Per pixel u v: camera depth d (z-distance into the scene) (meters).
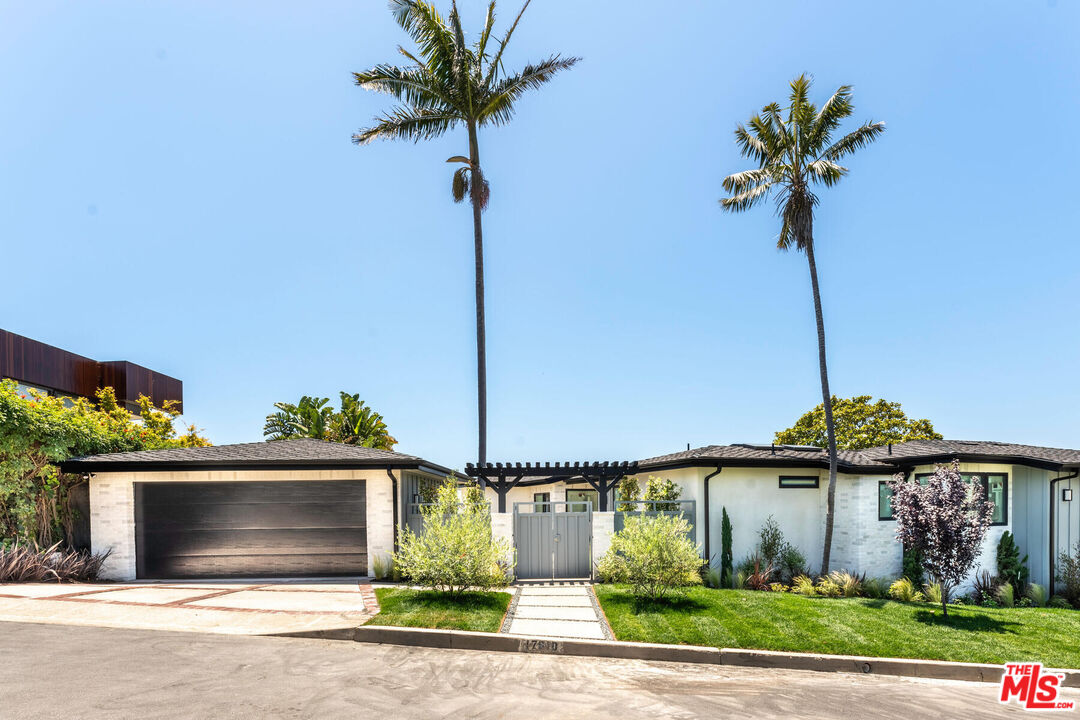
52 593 12.30
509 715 6.43
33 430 14.82
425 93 21.59
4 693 6.50
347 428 36.50
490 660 8.70
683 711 6.79
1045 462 16.45
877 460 17.83
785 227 17.83
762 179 17.92
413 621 10.05
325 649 8.80
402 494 16.16
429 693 7.07
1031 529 17.31
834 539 17.16
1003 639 10.27
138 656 7.98
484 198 21.81
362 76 20.98
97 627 9.48
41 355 25.44
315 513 15.50
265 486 15.52
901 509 12.59
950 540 11.92
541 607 11.77
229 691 6.78
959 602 15.65
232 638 9.09
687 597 12.33
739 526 16.83
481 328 21.47
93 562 14.76
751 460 16.59
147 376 32.09
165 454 15.81
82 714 5.96
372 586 13.79
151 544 15.24
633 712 6.69
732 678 8.30
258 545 15.37
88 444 16.47
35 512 15.01
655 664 8.92
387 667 8.05
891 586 15.26
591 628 10.23
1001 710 7.30
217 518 15.39
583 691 7.40
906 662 9.05
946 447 17.62
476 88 21.69
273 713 6.18
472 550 11.91
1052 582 16.59
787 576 16.56
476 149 21.73
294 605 11.32
